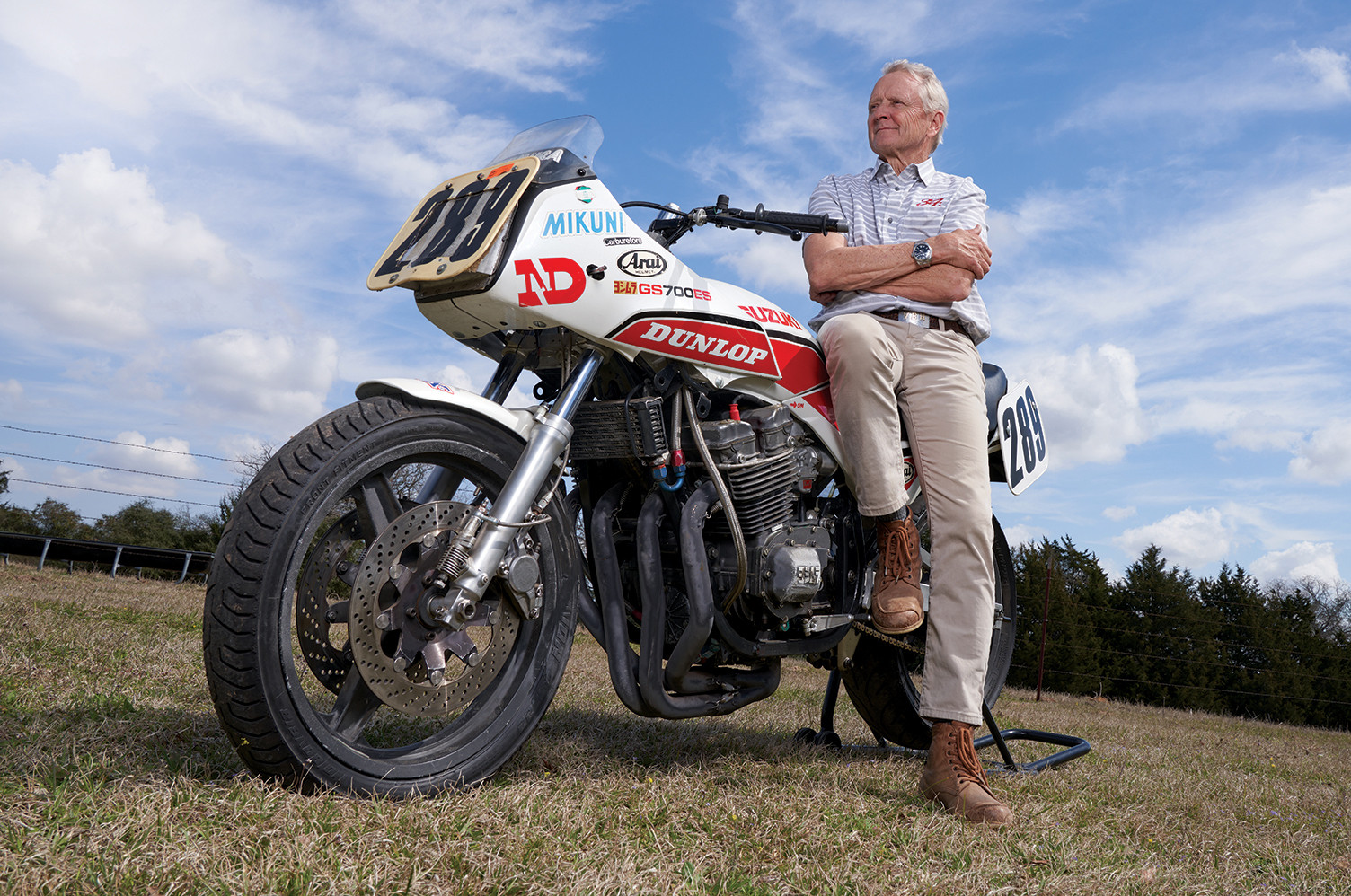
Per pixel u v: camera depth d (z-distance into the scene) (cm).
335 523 187
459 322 201
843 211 271
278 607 159
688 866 146
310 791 164
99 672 286
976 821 204
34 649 321
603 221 201
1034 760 326
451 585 175
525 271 188
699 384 221
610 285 199
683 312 211
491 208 188
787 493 230
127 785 153
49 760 163
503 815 159
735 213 225
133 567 1598
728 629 223
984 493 234
